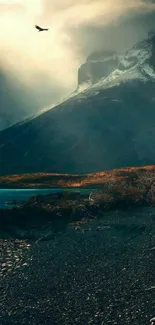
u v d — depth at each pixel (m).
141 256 43.34
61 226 63.03
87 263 43.72
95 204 70.38
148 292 31.89
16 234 60.75
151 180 79.81
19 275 41.69
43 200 73.06
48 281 38.78
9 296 35.16
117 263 42.06
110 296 32.47
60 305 31.88
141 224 58.16
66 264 44.31
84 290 34.97
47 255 49.22
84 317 28.83
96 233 57.53
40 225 63.81
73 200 74.25
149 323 26.08
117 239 53.22
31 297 34.50
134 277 36.50
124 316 27.98
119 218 64.00
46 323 28.44
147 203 71.06
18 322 28.97
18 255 50.25
